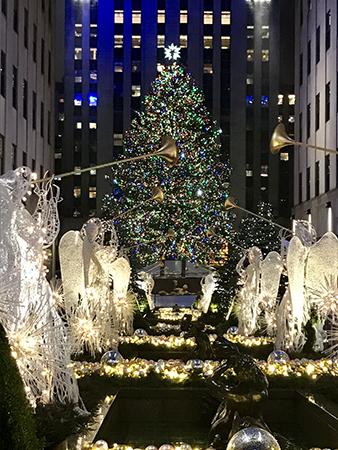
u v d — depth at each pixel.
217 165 48.22
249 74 69.75
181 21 69.62
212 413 11.96
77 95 69.44
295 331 16.55
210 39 69.69
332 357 15.07
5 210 8.43
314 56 41.97
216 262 46.31
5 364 5.66
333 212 36.41
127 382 12.52
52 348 9.03
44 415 7.92
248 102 69.56
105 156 68.81
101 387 12.22
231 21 69.81
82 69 69.56
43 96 40.09
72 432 8.27
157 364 13.20
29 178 9.44
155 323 27.19
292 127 69.56
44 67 40.44
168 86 47.50
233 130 69.12
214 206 45.28
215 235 40.91
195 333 15.83
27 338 7.70
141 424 12.18
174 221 44.12
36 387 8.77
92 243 13.84
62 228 68.31
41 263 9.29
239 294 22.88
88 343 15.24
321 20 40.09
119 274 19.02
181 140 45.59
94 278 14.80
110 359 13.23
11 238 8.47
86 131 69.19
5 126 30.38
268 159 69.06
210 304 31.50
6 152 30.55
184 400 12.35
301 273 14.88
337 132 36.16
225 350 9.05
